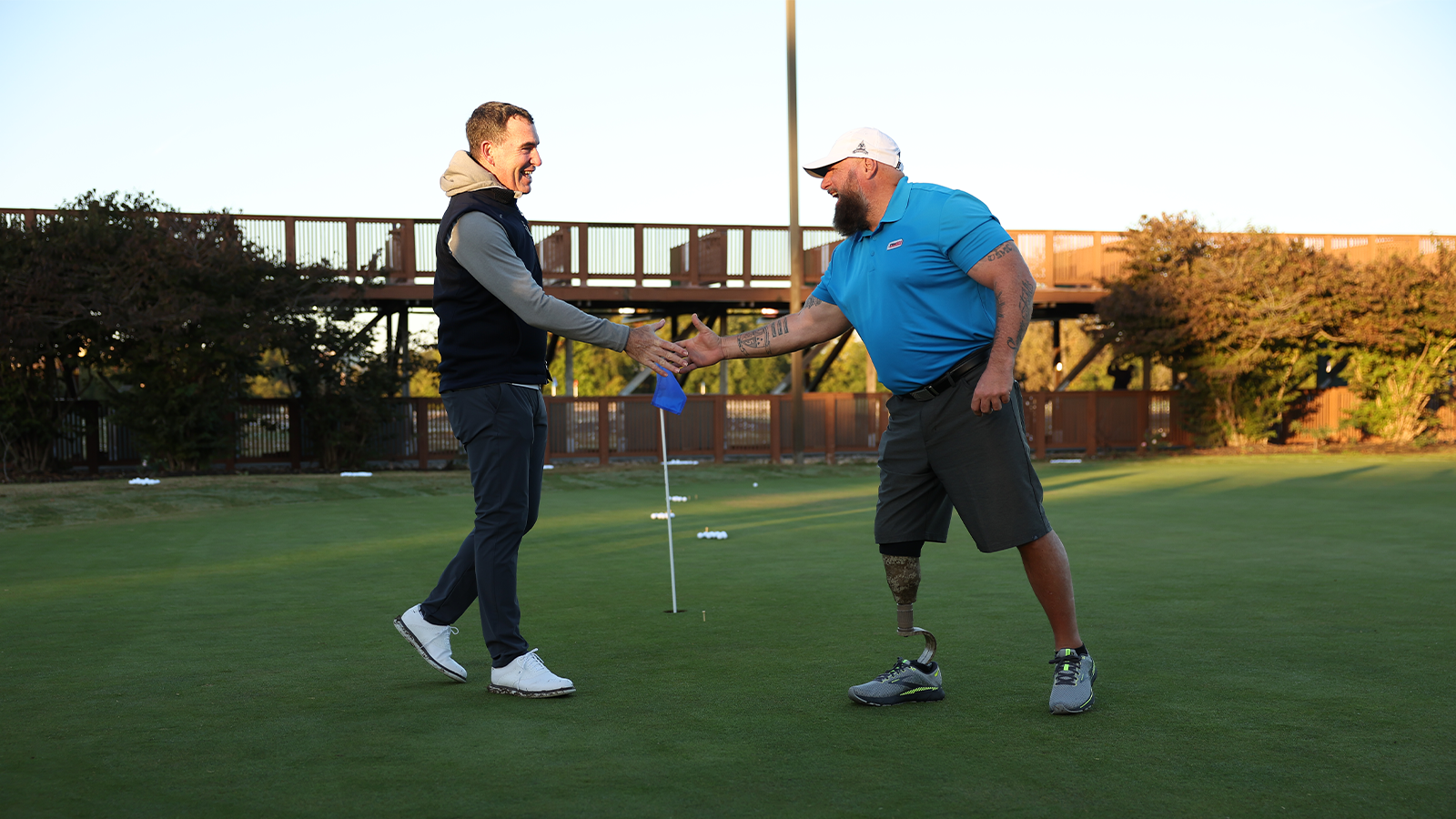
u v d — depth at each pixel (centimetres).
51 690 331
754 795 224
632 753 257
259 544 781
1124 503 1062
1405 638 405
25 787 232
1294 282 1989
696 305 2030
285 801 222
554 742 267
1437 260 2114
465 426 326
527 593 540
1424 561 641
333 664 372
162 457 1545
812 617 463
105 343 1474
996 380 287
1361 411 2178
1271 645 392
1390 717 287
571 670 359
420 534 848
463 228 314
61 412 1530
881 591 541
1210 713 293
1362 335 2020
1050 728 278
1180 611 471
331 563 673
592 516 998
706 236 1966
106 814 215
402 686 336
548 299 317
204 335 1460
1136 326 1989
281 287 1556
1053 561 301
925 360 303
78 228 1408
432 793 227
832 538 805
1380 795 222
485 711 301
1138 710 297
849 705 305
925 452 308
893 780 234
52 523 952
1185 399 2081
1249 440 2106
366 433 1664
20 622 464
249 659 382
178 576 617
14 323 1335
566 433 1869
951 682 335
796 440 1850
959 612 471
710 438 1928
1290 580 566
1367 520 891
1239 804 217
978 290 303
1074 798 221
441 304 327
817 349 2072
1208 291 1956
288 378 1661
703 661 372
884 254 306
